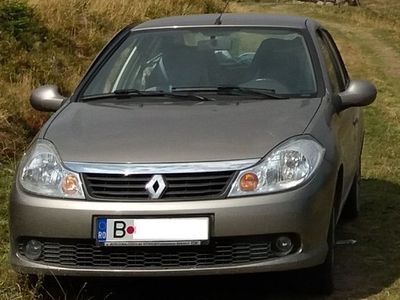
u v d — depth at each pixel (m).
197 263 4.66
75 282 5.29
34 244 4.83
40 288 5.12
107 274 4.70
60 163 4.82
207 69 5.85
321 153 4.91
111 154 4.77
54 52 12.29
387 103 14.13
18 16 12.52
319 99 5.52
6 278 5.20
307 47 5.97
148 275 4.67
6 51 11.30
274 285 5.35
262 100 5.51
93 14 14.97
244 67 5.85
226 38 6.10
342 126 5.76
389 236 6.51
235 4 33.50
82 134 5.04
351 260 5.91
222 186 4.65
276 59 5.88
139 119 5.20
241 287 5.34
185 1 18.61
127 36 6.32
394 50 23.94
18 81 10.44
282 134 4.90
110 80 5.94
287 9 37.53
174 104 5.49
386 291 5.26
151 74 5.89
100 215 4.65
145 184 4.66
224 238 4.62
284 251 4.69
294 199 4.66
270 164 4.70
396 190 8.00
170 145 4.78
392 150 9.95
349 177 6.13
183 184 4.64
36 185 4.84
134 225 4.63
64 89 10.88
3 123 8.62
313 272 5.07
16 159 8.08
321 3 43.84
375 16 37.78
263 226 4.61
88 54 13.23
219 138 4.84
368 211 7.26
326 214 4.88
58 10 14.06
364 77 18.28
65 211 4.69
